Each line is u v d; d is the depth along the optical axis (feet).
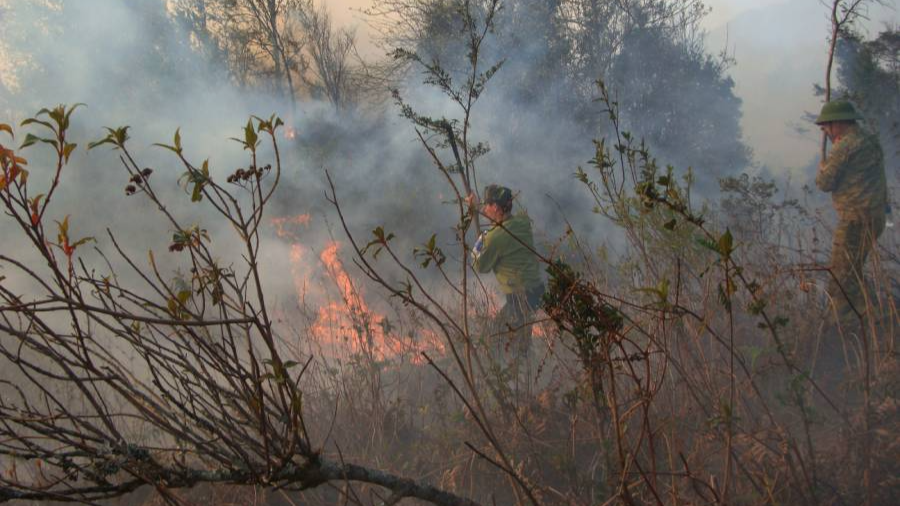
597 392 8.16
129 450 6.09
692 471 8.71
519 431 10.66
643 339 11.19
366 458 11.46
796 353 11.53
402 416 12.64
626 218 11.21
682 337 10.39
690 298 11.98
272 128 6.18
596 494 8.79
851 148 14.89
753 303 8.16
